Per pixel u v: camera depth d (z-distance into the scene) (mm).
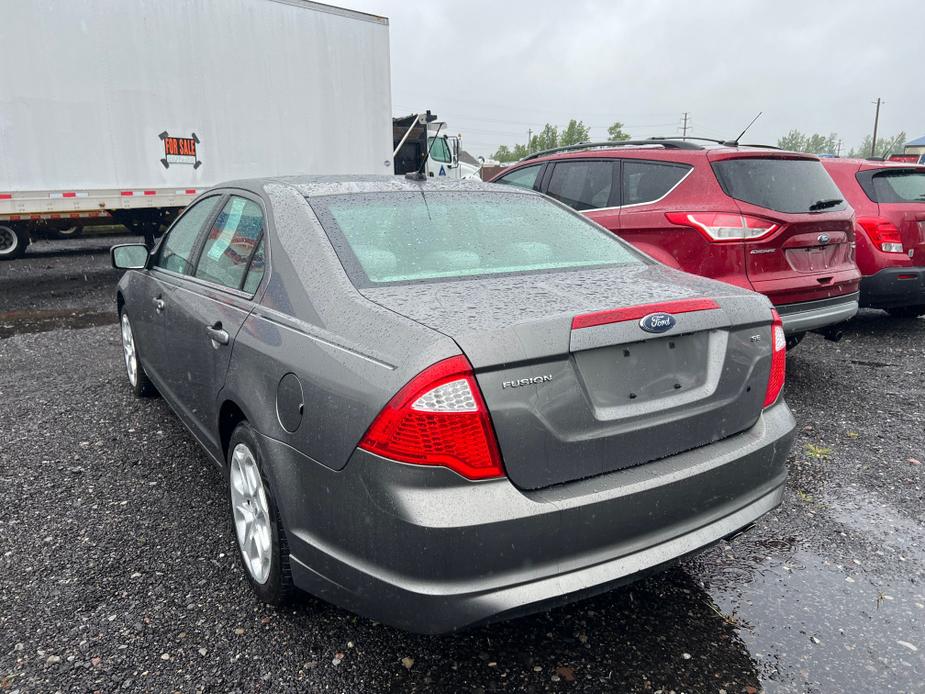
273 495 2279
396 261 2471
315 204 2709
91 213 9312
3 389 5062
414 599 1842
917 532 3082
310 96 11008
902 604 2564
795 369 5629
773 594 2633
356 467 1900
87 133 8938
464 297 2193
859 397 4906
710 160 4652
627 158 5262
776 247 4414
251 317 2566
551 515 1861
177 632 2393
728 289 2430
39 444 4012
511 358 1841
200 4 9656
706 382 2234
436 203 2926
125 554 2883
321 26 10969
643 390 2088
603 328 1979
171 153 9648
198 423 3188
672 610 2537
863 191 6520
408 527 1798
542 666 2246
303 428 2094
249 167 10484
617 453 2035
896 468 3738
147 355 4152
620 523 1980
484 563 1820
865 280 6465
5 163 8398
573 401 1943
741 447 2279
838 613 2516
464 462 1802
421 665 2242
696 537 2146
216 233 3268
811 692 2131
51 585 2660
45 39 8484
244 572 2740
